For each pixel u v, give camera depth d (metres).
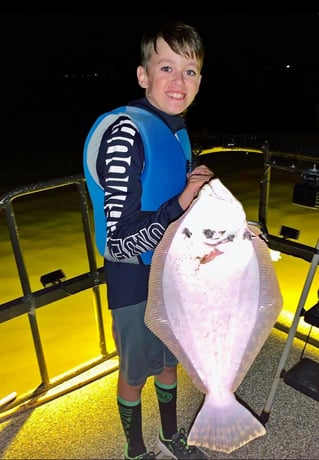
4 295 4.49
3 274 4.95
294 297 4.05
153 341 1.92
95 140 1.71
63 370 3.32
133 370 1.93
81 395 2.53
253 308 1.64
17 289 4.61
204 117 18.38
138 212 1.67
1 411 2.43
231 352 1.66
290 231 2.65
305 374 2.28
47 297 2.44
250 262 1.61
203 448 2.18
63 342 3.66
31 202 7.40
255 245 1.63
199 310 1.63
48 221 6.52
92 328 3.84
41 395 2.53
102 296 4.34
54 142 13.65
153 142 1.68
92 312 4.08
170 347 1.70
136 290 1.81
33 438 2.27
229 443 1.68
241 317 1.64
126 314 1.84
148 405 2.44
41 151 12.20
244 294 1.63
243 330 1.65
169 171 1.74
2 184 8.95
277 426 2.31
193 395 2.50
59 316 4.04
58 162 10.79
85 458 2.17
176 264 1.59
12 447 2.23
